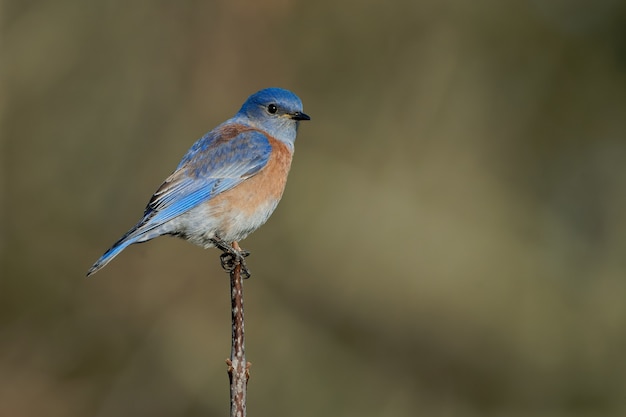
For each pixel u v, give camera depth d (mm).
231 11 15859
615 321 15406
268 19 15969
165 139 15578
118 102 15719
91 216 15227
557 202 16734
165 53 15891
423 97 16312
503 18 16844
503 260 15234
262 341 14492
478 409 14812
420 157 15938
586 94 17094
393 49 16531
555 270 15570
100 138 15555
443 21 16625
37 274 14781
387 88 16344
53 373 14344
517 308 15047
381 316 14812
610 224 16672
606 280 15953
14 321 14594
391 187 15523
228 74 15805
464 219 15406
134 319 14516
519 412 14836
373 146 15922
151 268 14641
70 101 15578
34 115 15344
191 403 14086
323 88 16266
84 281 14773
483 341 14867
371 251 14906
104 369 14391
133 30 15883
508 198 15938
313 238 15016
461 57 16562
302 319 14789
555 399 14883
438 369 14883
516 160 16453
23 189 15102
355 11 16391
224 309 14547
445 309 14844
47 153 15312
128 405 14188
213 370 14125
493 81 16812
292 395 14297
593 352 15195
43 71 15414
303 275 14906
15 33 15336
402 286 14812
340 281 14844
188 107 15664
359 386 14508
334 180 15461
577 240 16359
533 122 16984
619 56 17094
